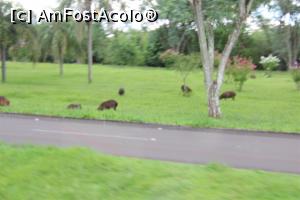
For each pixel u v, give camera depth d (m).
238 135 14.13
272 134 14.51
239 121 17.97
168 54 33.72
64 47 47.22
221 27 20.56
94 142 12.19
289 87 39.91
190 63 32.19
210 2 19.56
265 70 62.72
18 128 14.75
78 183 6.82
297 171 8.99
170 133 14.26
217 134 14.25
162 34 71.19
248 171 8.06
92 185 6.75
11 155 8.48
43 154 8.49
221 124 16.23
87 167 7.62
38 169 7.45
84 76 49.81
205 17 19.89
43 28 46.34
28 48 41.12
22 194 6.36
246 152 11.13
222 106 25.27
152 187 6.68
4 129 14.47
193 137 13.51
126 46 75.00
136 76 50.44
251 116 20.84
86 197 6.27
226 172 7.70
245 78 35.59
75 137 13.03
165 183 6.88
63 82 41.47
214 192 6.48
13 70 60.47
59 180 6.95
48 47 47.69
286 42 71.44
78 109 19.88
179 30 59.00
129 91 33.41
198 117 18.41
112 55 75.69
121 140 12.63
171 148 11.50
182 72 32.62
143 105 24.58
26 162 7.95
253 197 6.29
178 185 6.78
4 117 17.77
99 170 7.49
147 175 7.31
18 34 39.62
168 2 22.03
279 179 7.30
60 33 46.03
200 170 7.85
